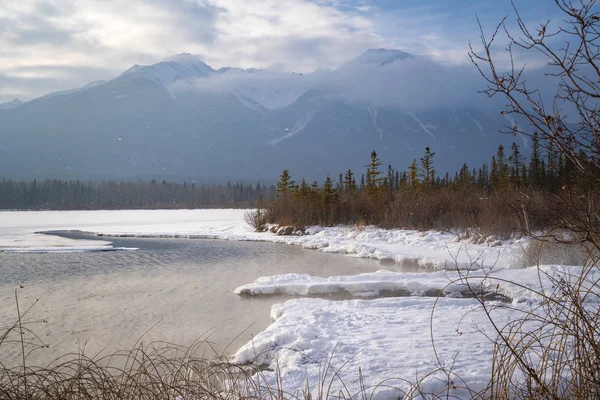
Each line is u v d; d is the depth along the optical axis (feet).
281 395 12.86
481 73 7.95
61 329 29.55
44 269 54.49
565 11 7.48
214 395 12.62
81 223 151.94
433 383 13.46
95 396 12.37
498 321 21.30
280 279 40.75
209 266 55.57
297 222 102.73
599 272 29.01
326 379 15.38
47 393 11.94
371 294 34.50
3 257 65.77
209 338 26.58
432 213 84.33
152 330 28.63
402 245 66.23
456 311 24.75
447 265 47.50
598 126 7.57
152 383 12.50
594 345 9.63
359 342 19.62
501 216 61.46
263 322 29.30
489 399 11.19
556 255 36.94
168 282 45.11
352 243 73.10
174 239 95.71
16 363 23.27
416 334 20.16
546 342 16.05
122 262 59.98
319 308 27.81
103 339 27.17
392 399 13.28
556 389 10.22
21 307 35.63
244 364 19.45
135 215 210.59
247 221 126.93
